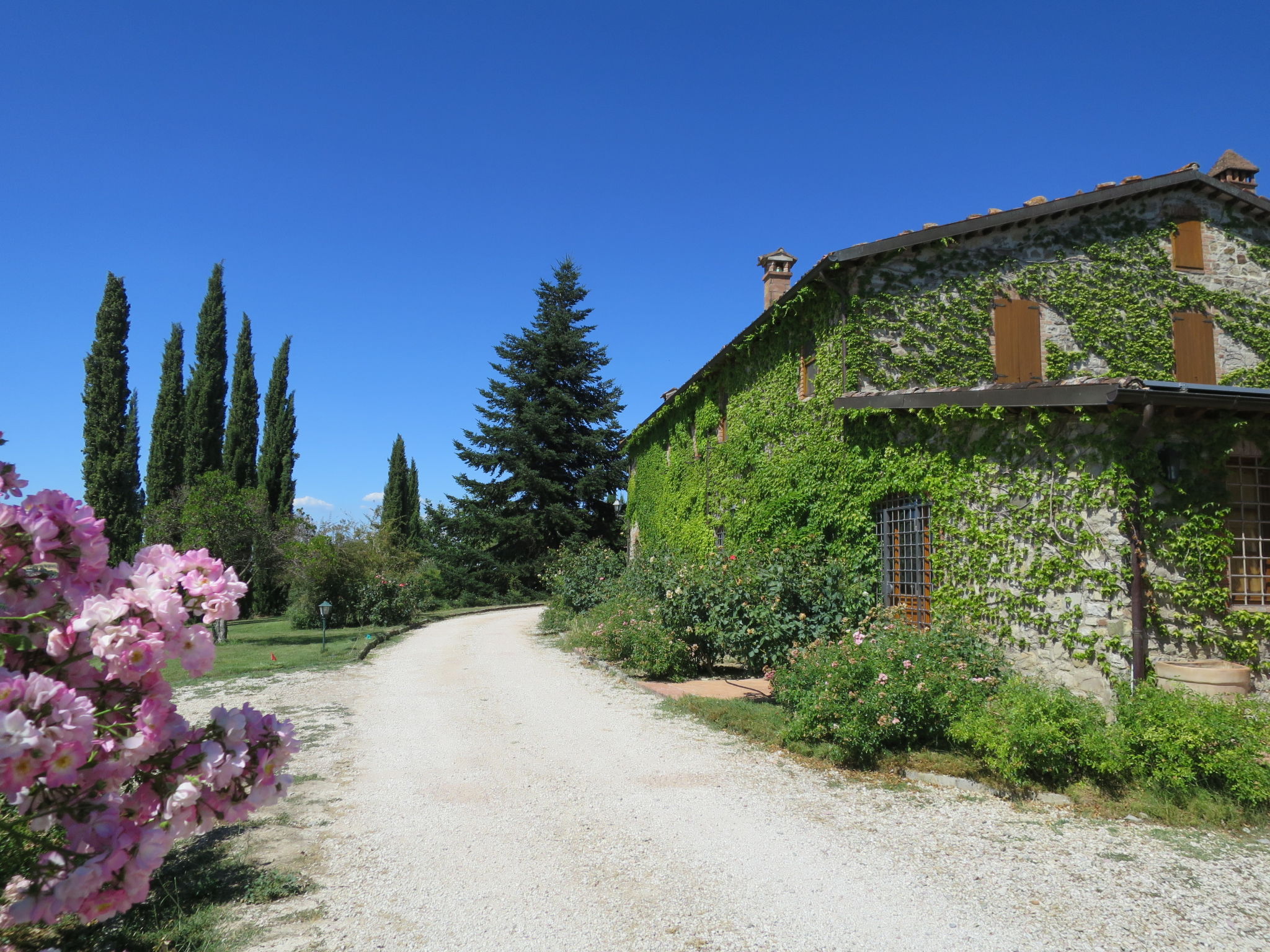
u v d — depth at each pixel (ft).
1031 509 30.37
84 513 9.45
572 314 131.85
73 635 8.70
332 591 77.97
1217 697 24.12
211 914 14.60
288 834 18.94
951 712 23.68
